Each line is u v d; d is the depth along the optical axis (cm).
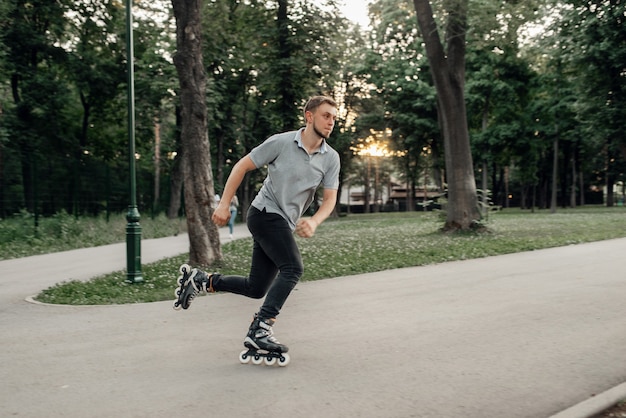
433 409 344
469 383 390
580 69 2780
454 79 1797
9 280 1057
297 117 3092
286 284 423
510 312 621
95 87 2998
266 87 3069
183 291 449
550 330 536
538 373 410
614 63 2589
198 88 1103
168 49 2864
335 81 3156
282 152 415
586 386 381
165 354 479
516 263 1053
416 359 449
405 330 548
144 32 2686
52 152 2895
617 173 4712
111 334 561
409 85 3778
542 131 3891
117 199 2520
